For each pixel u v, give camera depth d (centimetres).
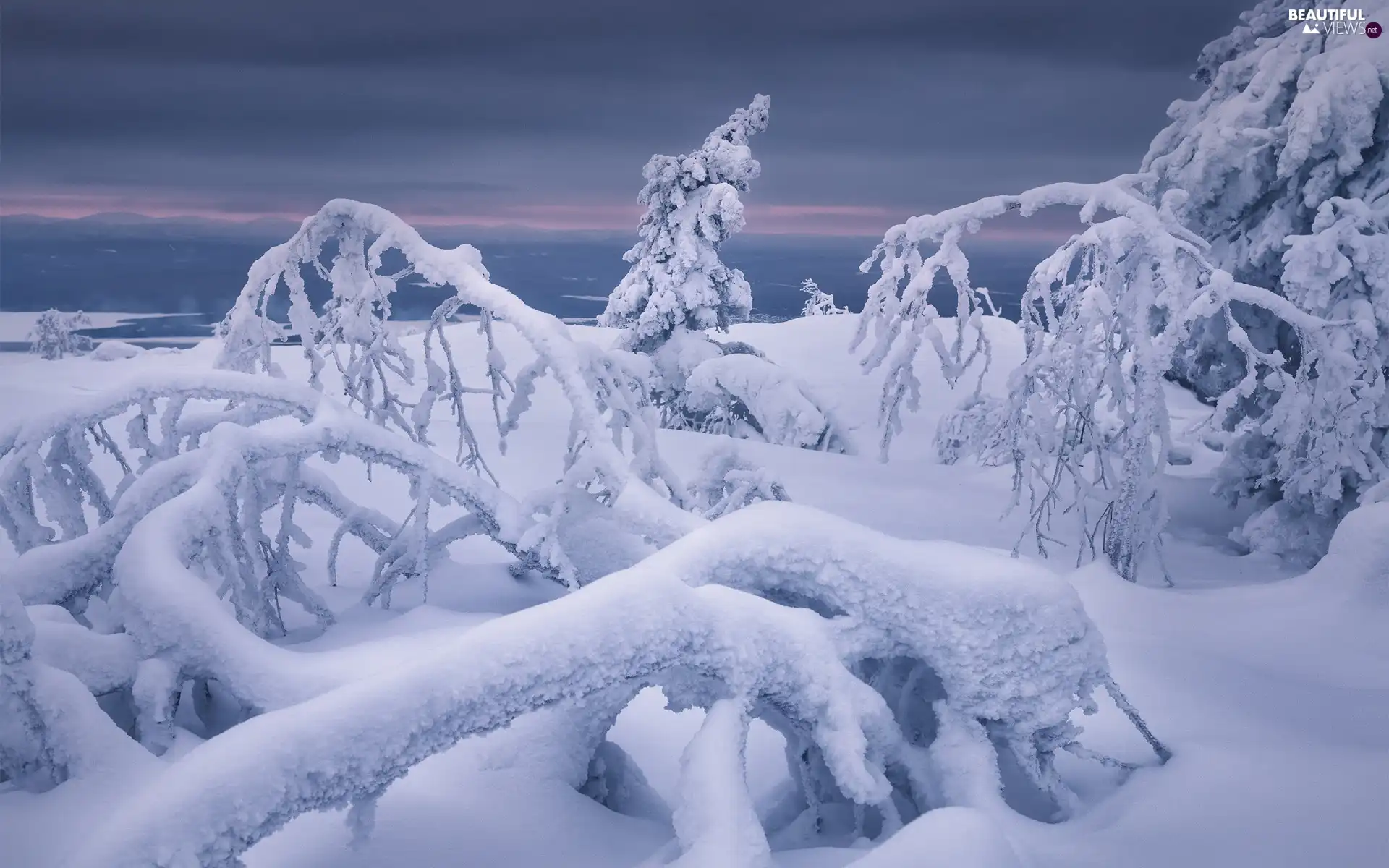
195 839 189
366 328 549
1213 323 1102
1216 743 320
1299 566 898
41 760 256
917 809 298
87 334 5206
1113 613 512
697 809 231
